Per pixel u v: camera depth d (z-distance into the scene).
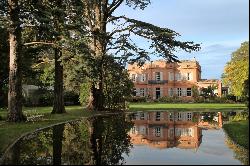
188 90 84.88
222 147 12.95
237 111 36.25
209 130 19.17
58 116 28.42
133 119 27.36
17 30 23.80
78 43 26.27
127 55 34.62
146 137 16.30
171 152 11.86
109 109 37.34
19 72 24.06
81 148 13.24
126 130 19.39
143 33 33.94
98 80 30.98
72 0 26.59
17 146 14.10
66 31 25.83
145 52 34.69
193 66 84.56
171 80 85.56
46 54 35.91
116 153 11.86
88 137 16.44
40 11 22.42
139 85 86.75
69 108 41.41
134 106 51.50
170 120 26.42
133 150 12.42
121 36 34.28
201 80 87.62
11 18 22.66
